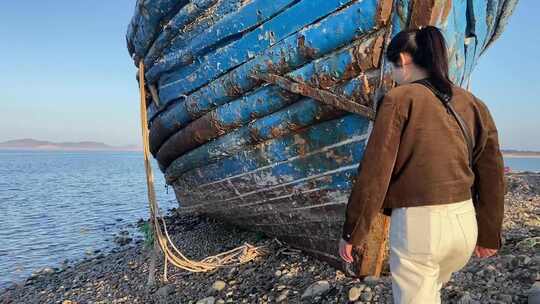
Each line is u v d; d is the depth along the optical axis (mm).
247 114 5023
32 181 50031
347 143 4348
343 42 4051
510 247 5289
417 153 2391
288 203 5316
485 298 3844
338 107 4168
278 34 4500
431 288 2434
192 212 8023
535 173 18141
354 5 3906
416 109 2402
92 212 23094
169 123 6352
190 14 5277
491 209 2658
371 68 3938
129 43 7309
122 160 165750
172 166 7074
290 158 4906
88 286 7668
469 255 2502
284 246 6254
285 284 5160
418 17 3639
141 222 18312
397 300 2514
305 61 4363
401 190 2438
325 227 5105
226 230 8320
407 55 2617
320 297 4566
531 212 8180
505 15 4855
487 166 2604
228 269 6059
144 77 6750
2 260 12875
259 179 5391
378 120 2418
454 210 2387
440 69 2525
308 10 4223
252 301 4953
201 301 5156
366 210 2406
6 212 23641
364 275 4625
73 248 14109
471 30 4172
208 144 5777
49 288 8562
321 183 4754
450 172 2396
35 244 15094
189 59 5477
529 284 3984
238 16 4801
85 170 80312
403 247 2438
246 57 4820
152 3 5789
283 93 4613
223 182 5957
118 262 9203
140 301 6012
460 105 2520
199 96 5520
